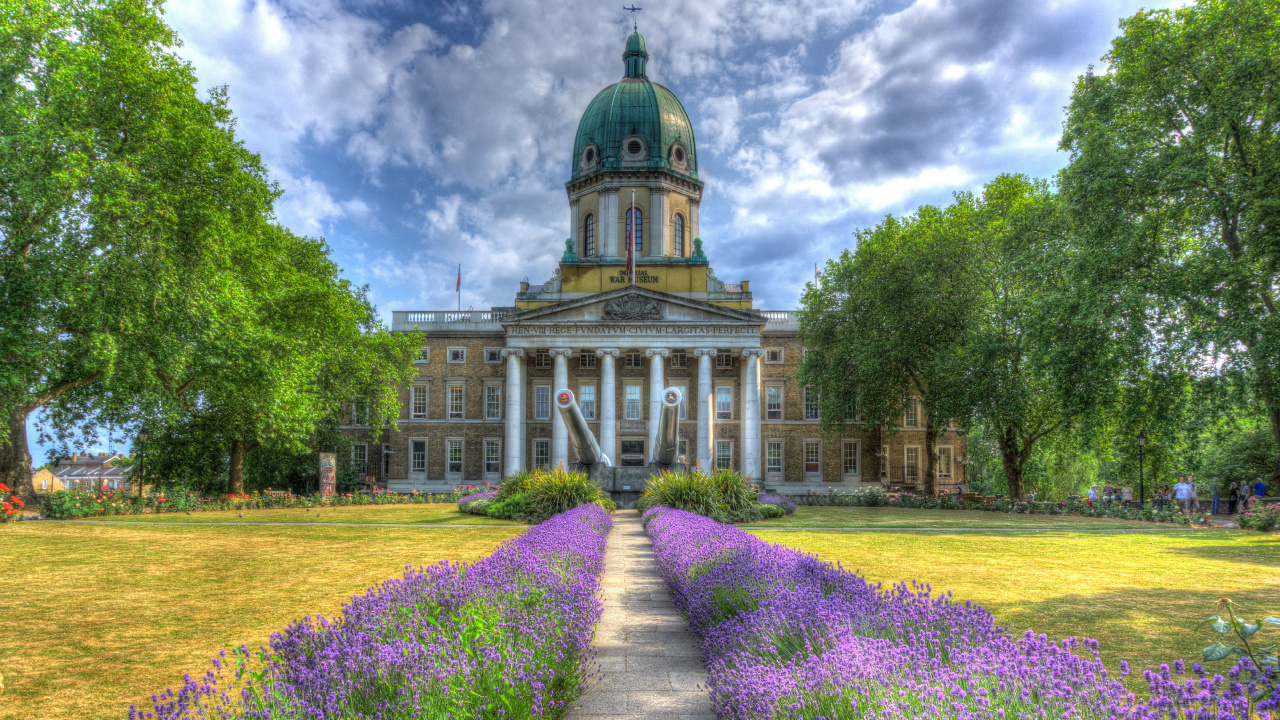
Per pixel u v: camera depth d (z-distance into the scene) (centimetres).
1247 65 2338
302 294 3372
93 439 3164
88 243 2259
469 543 1775
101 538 1881
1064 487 6781
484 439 5678
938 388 3875
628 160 5922
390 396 4775
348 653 518
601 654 792
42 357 2156
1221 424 2831
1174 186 2455
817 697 456
